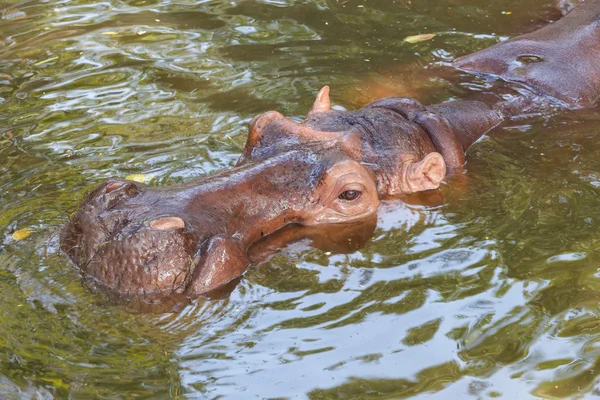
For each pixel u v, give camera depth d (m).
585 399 5.15
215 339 5.66
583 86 9.52
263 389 5.25
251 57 10.59
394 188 7.34
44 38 11.41
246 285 6.12
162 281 5.88
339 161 6.84
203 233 6.13
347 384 5.29
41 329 5.70
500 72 9.95
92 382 5.27
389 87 9.67
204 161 7.93
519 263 6.45
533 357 5.51
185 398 5.16
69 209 7.10
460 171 7.80
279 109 9.08
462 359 5.50
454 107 8.71
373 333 5.73
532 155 8.14
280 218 6.69
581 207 7.18
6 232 6.80
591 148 8.27
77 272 6.12
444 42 10.98
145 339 5.63
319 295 6.10
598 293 6.11
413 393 5.21
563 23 10.84
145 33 11.45
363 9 12.11
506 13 11.87
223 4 12.48
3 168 7.99
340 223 6.88
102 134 8.66
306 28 11.51
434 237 6.79
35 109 9.34
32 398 5.12
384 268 6.41
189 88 9.76
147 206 6.13
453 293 6.12
